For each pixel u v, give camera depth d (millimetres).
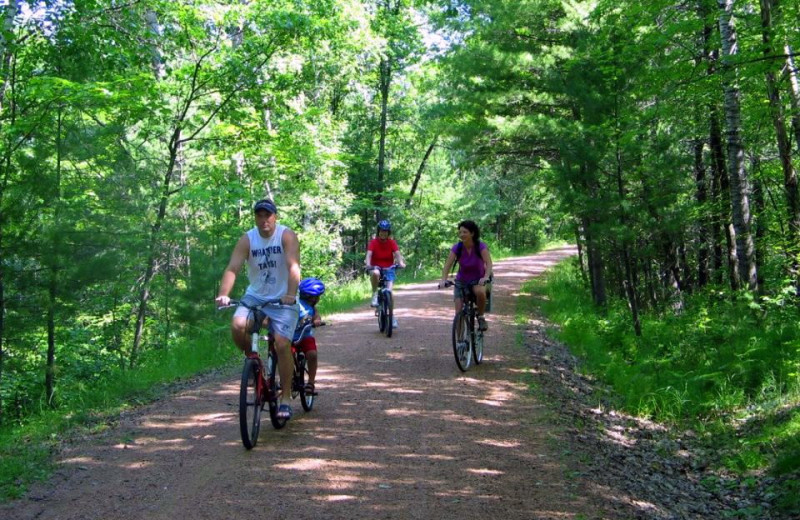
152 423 6738
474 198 35438
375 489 5000
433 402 7477
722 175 15016
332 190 23984
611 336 13445
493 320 14094
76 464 5551
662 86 11898
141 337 14070
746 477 6484
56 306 10117
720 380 9039
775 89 11469
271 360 6246
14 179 9852
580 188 13594
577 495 5031
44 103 10016
